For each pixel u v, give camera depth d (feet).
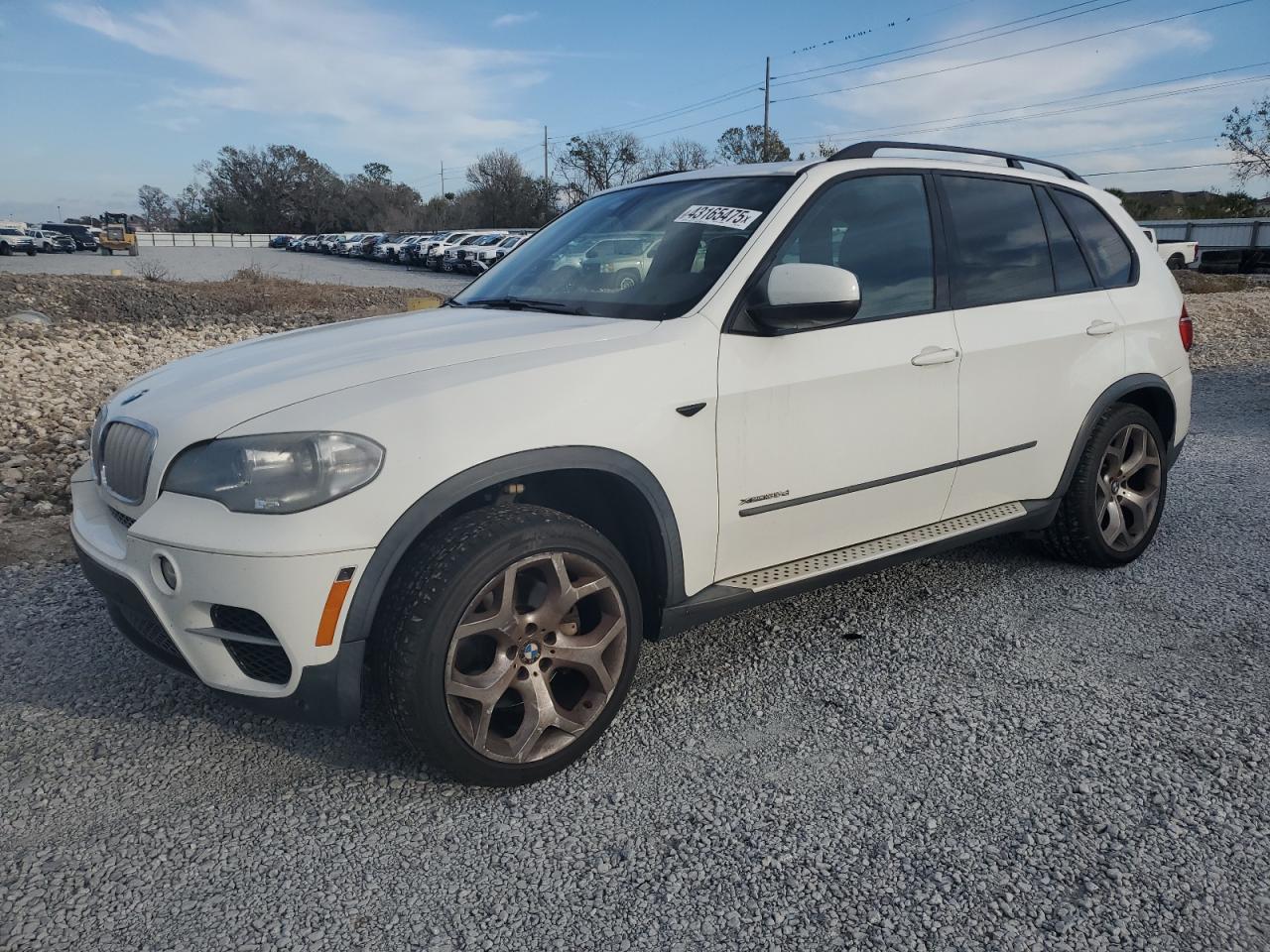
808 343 10.55
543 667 9.11
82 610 13.28
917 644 12.16
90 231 213.66
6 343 40.63
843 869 7.89
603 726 9.52
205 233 320.09
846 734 10.01
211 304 71.15
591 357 9.30
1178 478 20.29
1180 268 121.39
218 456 8.23
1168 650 11.91
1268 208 165.89
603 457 9.09
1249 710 10.39
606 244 12.02
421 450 8.27
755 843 8.25
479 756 8.68
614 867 7.97
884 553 11.51
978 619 12.91
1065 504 13.97
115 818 8.68
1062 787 8.99
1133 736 9.89
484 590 8.42
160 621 8.55
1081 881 7.70
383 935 7.22
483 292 12.66
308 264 156.46
